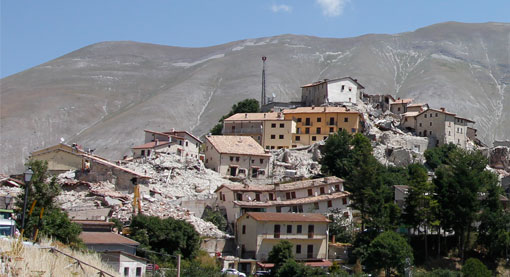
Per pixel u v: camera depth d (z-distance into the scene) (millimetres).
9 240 50875
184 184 140250
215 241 114000
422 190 122062
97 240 87688
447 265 116375
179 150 160125
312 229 115000
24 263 47094
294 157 167125
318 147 172000
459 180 121750
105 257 81375
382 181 132750
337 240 122000
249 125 184250
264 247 111250
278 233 112562
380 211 120438
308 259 113000
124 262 82188
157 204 124125
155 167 145000
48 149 148125
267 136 180875
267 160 158750
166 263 94875
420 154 177375
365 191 121375
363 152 154750
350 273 109062
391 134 184375
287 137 180125
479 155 134875
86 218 113500
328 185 134375
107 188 129250
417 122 197750
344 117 181500
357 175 126000
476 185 121250
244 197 126750
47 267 48312
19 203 80750
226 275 91500
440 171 127375
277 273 99000
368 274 105125
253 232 112500
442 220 120625
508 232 118812
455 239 125688
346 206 133000
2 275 44531
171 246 101000
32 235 74625
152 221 102375
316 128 182375
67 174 136375
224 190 129000
